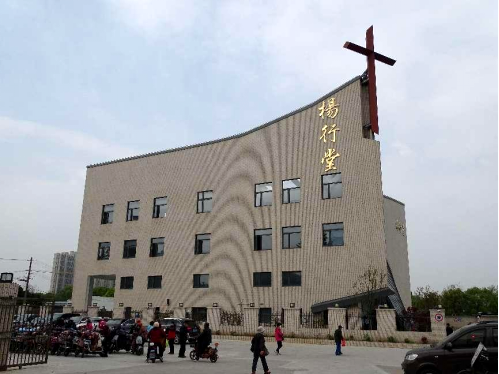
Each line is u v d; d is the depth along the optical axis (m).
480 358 11.04
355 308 33.50
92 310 47.81
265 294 38.72
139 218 48.84
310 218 38.03
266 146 42.31
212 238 43.41
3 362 14.81
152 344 18.91
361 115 37.22
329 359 20.92
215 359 19.39
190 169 46.94
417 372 12.10
